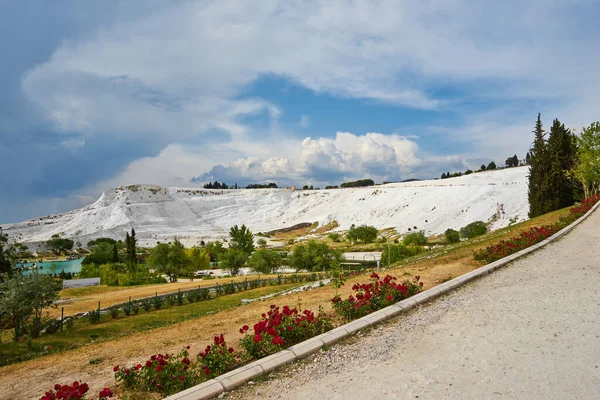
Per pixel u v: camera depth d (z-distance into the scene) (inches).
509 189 5054.1
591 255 646.5
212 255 4082.2
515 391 221.5
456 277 568.4
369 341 322.7
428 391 228.5
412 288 466.9
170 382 282.2
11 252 1359.5
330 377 260.1
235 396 243.8
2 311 835.4
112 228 7130.9
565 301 394.9
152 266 2746.1
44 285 888.9
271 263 2719.0
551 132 1894.7
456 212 4773.6
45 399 255.1
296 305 606.9
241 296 1344.7
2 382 402.0
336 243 4687.5
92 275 3006.9
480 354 277.0
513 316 357.4
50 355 569.6
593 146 1626.5
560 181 1804.9
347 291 681.6
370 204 6875.0
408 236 3535.9
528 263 610.5
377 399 223.8
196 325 627.8
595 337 294.5
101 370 398.6
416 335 328.2
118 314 1150.3
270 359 285.6
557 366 249.8
